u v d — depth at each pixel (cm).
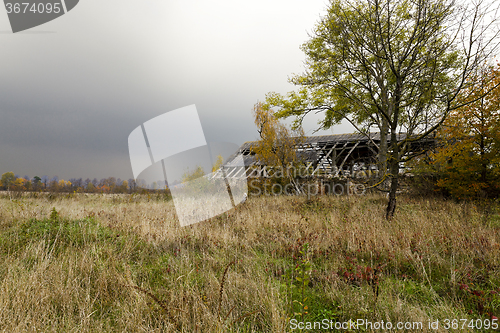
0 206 852
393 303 329
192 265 442
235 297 331
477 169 1232
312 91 1641
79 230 590
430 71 705
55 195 1427
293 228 664
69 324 264
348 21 782
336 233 621
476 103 1165
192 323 271
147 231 615
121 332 263
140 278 402
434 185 1419
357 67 837
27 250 446
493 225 701
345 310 317
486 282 393
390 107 1191
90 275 376
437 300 352
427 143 970
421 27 705
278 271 425
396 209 988
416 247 517
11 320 259
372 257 500
